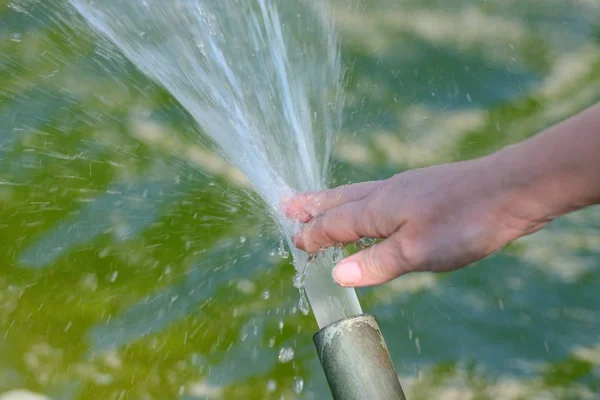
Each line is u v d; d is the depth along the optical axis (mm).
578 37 3383
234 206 2725
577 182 1216
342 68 3201
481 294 2592
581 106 3082
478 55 3311
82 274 2488
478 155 2945
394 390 1295
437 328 2500
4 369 2234
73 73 3123
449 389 2354
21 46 3213
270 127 2547
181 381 2283
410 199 1365
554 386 2354
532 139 1284
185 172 2809
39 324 2354
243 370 2322
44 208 2658
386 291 2590
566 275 2643
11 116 2951
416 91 3166
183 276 2521
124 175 2789
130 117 2980
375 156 2924
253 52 2934
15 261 2504
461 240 1332
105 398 2219
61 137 2895
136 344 2344
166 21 3033
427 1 3566
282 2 3287
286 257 2578
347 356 1299
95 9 3223
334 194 1516
